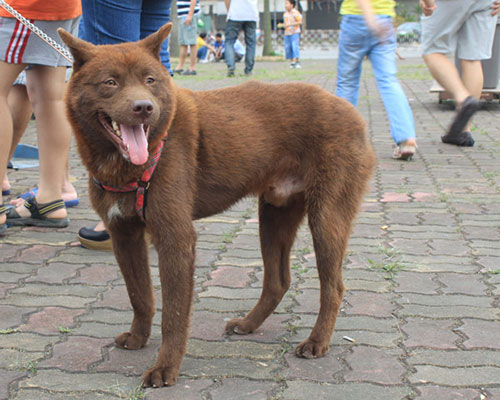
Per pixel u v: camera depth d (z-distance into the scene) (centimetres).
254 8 1559
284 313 349
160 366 273
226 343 312
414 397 259
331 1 4709
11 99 513
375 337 315
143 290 303
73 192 546
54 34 424
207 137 297
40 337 315
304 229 485
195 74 1661
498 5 702
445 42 662
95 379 276
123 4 387
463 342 308
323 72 1736
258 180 317
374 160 331
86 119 276
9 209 487
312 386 269
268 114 314
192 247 279
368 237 466
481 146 759
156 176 272
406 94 1231
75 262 420
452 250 437
